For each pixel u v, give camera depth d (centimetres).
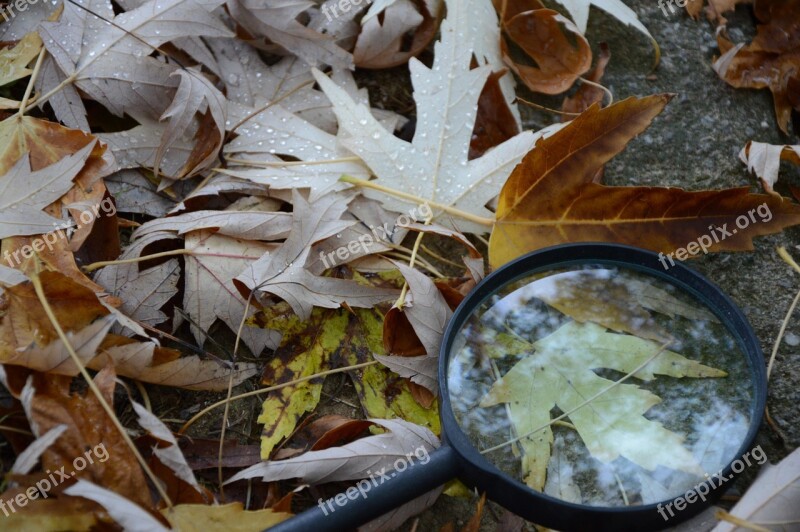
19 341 48
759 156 55
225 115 53
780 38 58
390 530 49
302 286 51
